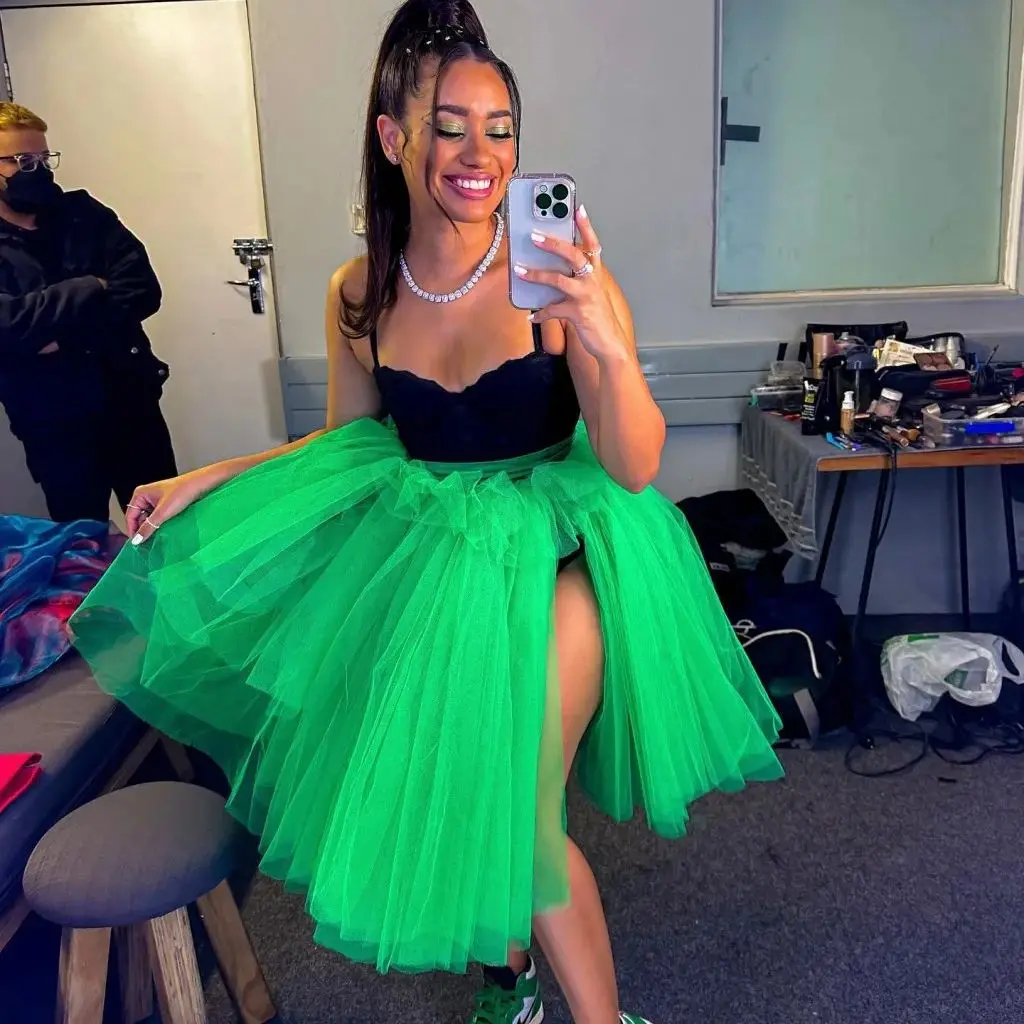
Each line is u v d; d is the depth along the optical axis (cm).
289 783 132
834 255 314
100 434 272
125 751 176
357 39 293
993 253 311
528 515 131
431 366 137
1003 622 293
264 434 354
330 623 134
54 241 262
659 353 308
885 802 218
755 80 299
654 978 167
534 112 296
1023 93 292
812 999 161
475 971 172
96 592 148
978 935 174
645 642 134
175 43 320
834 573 316
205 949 180
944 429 233
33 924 183
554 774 123
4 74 323
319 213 308
